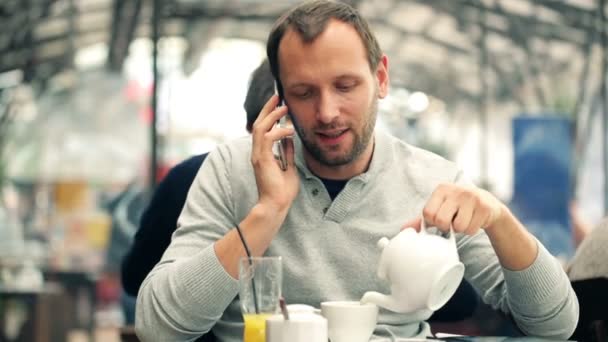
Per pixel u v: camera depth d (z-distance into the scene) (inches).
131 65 388.5
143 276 111.4
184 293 66.6
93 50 395.2
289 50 68.4
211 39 311.1
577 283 81.4
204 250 67.7
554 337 71.9
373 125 71.2
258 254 67.7
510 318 74.7
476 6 339.3
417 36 378.9
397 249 62.3
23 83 402.0
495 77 357.7
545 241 239.8
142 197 289.4
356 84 68.8
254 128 69.6
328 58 67.5
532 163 242.7
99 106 398.6
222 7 303.0
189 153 307.3
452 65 384.5
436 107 386.0
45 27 378.3
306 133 69.9
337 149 69.9
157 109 240.5
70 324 277.7
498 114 356.5
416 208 76.5
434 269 61.2
